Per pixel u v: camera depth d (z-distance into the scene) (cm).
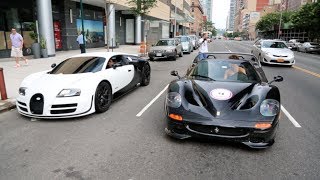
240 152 402
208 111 399
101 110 599
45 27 1633
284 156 393
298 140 454
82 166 360
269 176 338
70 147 420
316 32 3700
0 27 1592
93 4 2577
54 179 328
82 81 567
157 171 347
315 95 816
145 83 923
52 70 655
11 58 1605
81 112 546
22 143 437
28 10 1788
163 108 643
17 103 570
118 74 691
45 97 529
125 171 347
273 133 392
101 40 2895
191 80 493
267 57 1495
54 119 555
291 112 626
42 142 440
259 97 413
